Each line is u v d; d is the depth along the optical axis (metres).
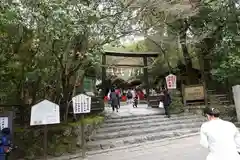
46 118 8.20
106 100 21.66
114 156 8.90
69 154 9.27
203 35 17.25
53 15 6.95
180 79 20.88
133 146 10.38
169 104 15.58
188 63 21.20
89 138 10.76
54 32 7.46
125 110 17.44
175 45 20.25
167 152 9.16
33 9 6.97
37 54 9.11
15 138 8.93
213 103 17.44
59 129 9.89
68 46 9.21
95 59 9.60
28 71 9.26
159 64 23.39
